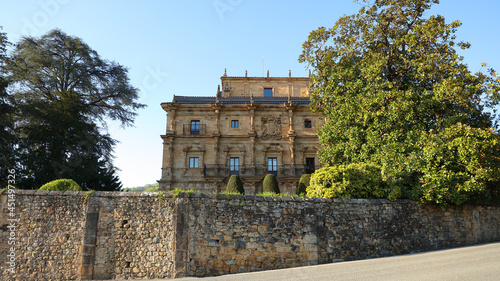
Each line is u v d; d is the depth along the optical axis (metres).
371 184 16.84
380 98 19.67
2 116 27.34
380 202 16.23
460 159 16.12
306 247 14.58
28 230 14.25
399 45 21.11
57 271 13.88
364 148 20.00
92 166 31.88
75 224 14.38
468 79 18.45
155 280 13.12
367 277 10.64
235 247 14.08
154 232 14.18
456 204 17.16
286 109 41.91
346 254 14.98
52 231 14.29
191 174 40.09
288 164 40.59
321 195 16.17
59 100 32.69
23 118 29.88
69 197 14.69
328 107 23.73
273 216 14.74
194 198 14.35
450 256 13.47
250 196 14.85
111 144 36.56
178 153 40.69
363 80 21.84
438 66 19.33
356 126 21.31
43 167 29.23
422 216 16.72
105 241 14.20
